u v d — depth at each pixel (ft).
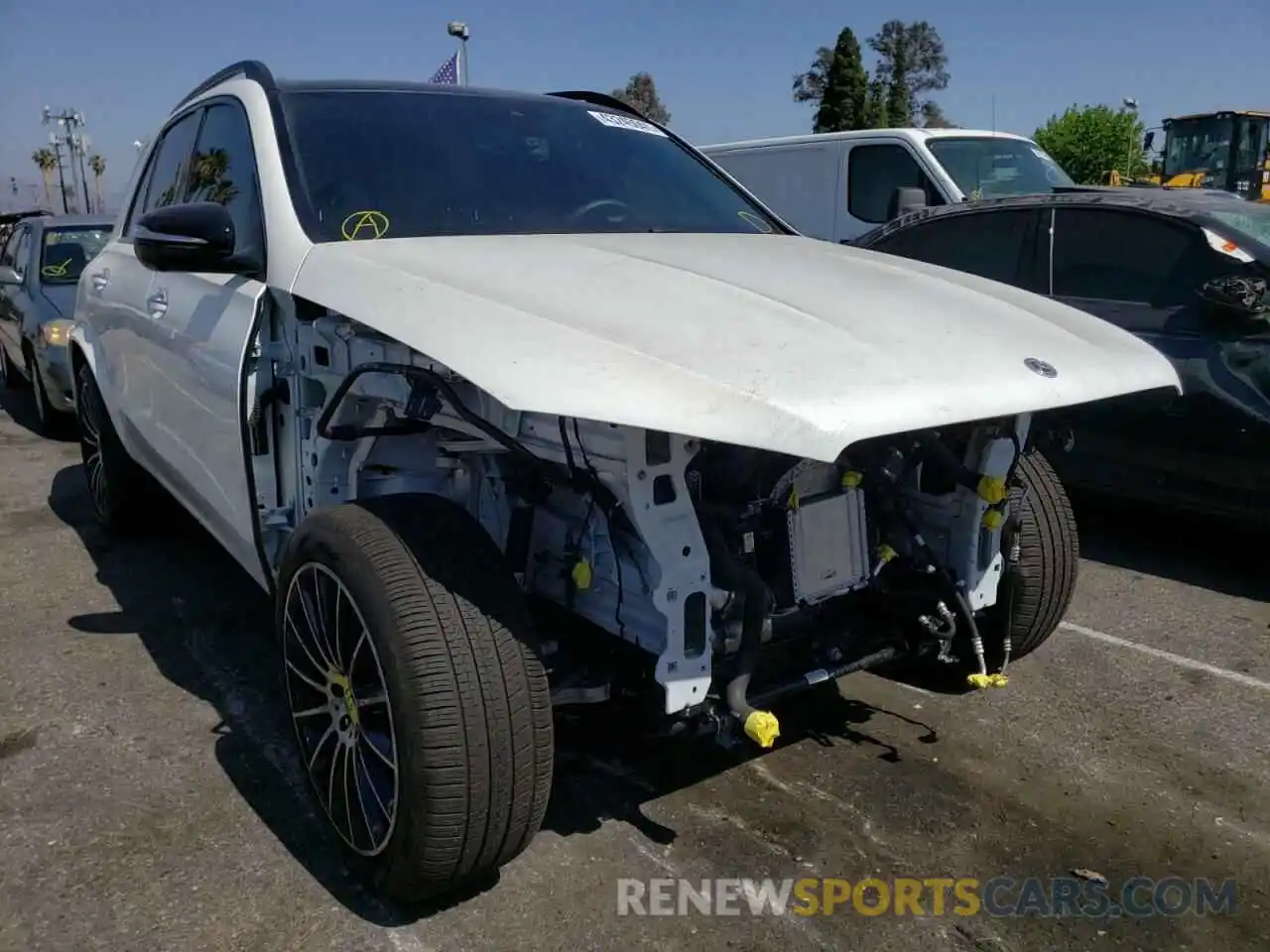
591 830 9.84
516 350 7.23
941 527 10.34
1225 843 9.80
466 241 9.93
